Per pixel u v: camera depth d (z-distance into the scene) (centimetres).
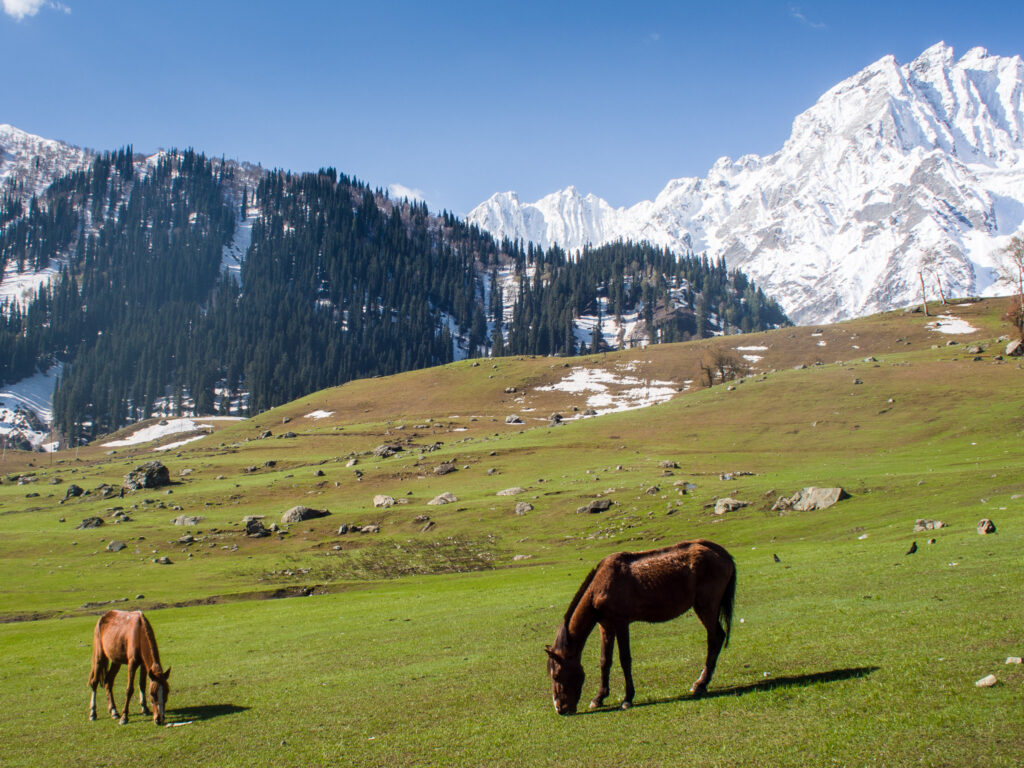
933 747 1053
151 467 11044
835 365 13675
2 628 3997
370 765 1327
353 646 2659
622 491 7800
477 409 16888
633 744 1251
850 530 4856
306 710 1788
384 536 7450
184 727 1730
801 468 8219
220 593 5306
